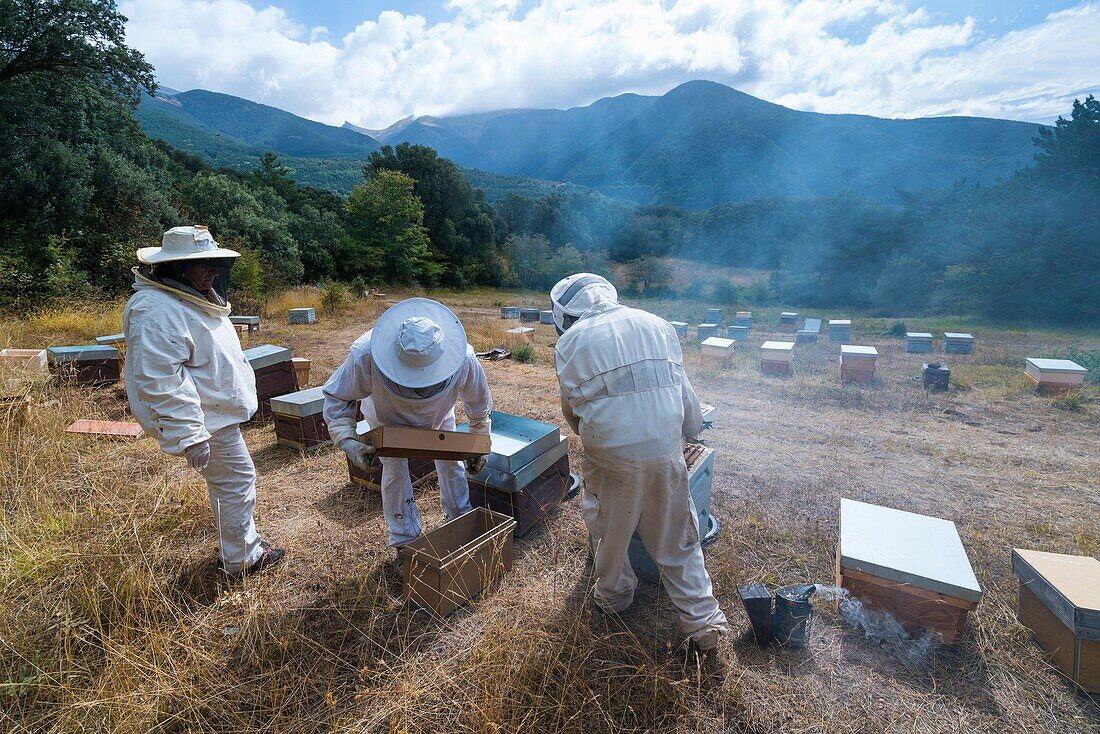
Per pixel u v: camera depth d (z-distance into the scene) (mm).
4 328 8742
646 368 2260
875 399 7535
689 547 2434
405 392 2627
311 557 3197
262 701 2227
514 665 2357
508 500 3424
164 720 2105
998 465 4910
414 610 2758
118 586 2652
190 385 2543
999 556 3320
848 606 2625
